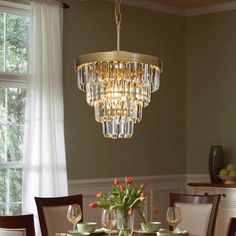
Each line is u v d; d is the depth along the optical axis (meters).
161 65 3.51
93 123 5.40
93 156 5.38
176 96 6.12
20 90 4.92
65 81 5.20
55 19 4.92
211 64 6.06
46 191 4.71
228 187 5.39
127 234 3.26
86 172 5.32
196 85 6.14
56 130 4.85
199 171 6.07
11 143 4.86
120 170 5.60
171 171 6.03
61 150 4.86
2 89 4.82
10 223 3.09
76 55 5.30
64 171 4.86
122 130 3.42
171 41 6.11
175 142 6.08
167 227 5.95
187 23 6.20
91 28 5.42
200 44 6.14
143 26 5.88
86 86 3.51
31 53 4.79
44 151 4.75
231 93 5.91
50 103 4.79
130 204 3.35
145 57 3.39
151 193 5.82
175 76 6.12
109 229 3.44
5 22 4.89
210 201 4.19
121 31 5.68
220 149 5.71
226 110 5.93
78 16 5.32
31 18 4.80
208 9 6.09
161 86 6.00
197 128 6.11
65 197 4.25
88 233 3.44
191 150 6.13
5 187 4.80
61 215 4.14
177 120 6.11
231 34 5.95
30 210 4.64
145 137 5.83
